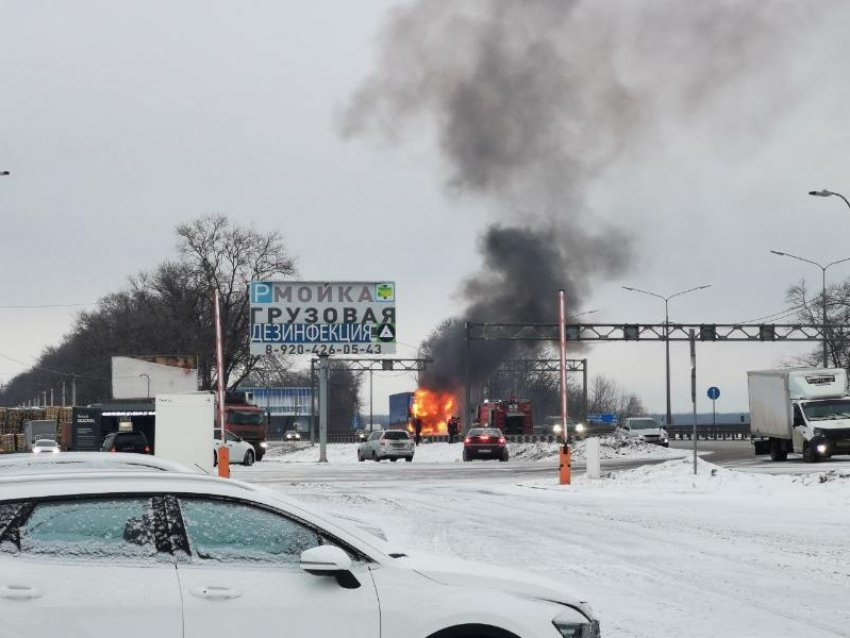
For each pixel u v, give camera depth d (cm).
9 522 710
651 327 9919
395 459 7812
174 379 8025
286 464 7119
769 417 5553
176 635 711
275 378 19625
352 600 739
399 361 11750
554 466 5991
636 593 1520
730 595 1505
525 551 2006
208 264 10581
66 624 694
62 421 8225
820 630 1264
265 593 729
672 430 10550
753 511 2861
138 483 739
